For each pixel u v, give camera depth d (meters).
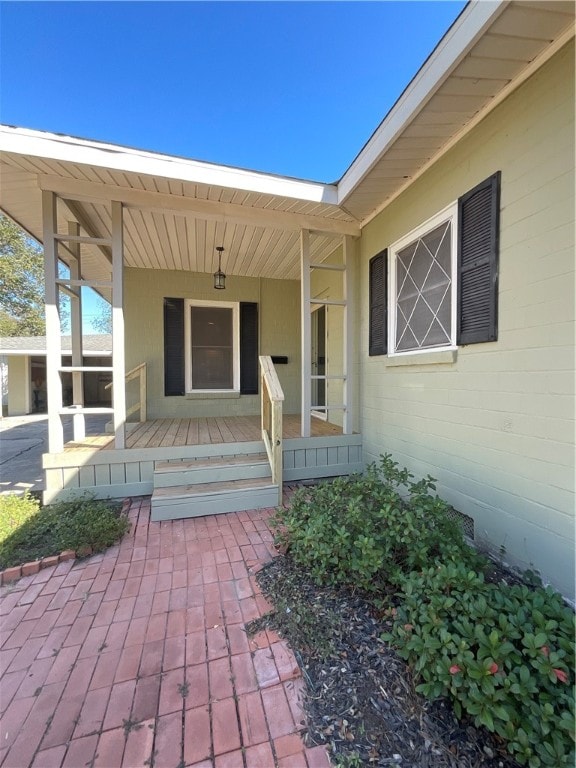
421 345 3.14
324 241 4.65
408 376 3.28
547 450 1.95
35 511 2.98
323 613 1.83
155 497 3.06
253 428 4.85
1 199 3.47
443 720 1.26
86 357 14.43
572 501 1.83
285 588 2.05
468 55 1.85
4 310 14.57
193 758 1.16
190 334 6.02
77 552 2.44
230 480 3.51
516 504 2.15
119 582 2.17
